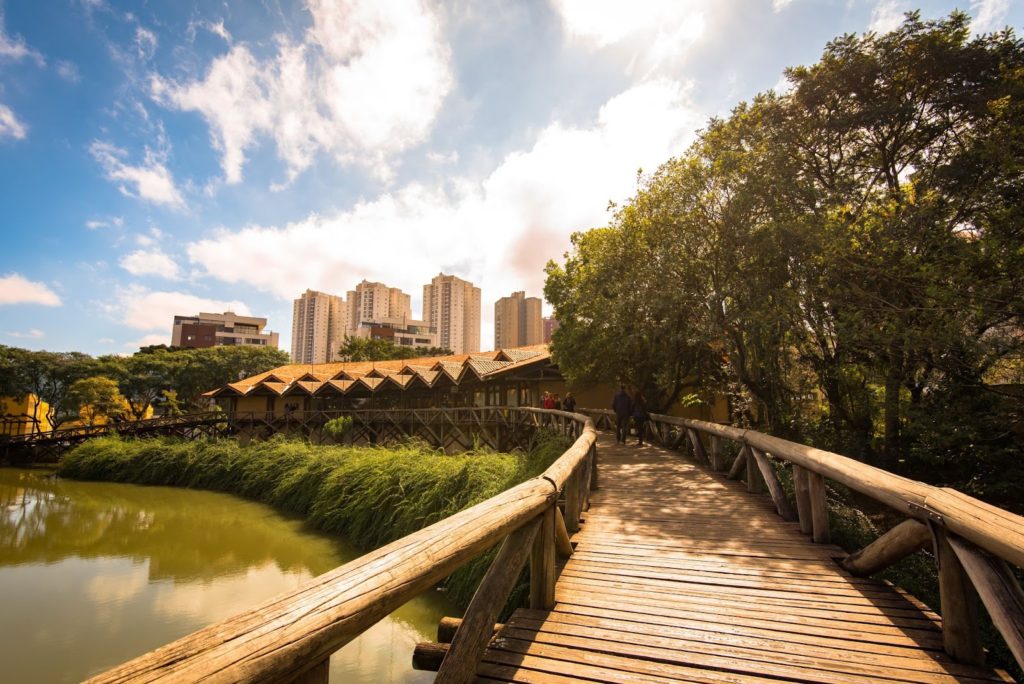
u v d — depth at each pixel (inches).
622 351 631.8
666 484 310.0
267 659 41.0
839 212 408.5
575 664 103.8
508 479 389.7
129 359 1731.1
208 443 935.0
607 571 160.1
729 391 615.2
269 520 582.6
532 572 132.7
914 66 403.2
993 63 379.9
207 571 424.8
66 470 995.3
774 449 223.9
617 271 598.9
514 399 975.6
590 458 273.1
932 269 322.0
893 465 406.0
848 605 132.5
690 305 526.9
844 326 374.6
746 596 139.3
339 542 476.4
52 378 1566.2
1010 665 155.2
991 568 91.4
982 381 343.6
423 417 920.9
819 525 187.2
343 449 706.8
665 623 122.6
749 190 449.1
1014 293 297.4
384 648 271.3
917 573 196.5
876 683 95.8
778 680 98.0
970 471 356.2
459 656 84.7
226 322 3398.1
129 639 305.9
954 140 415.8
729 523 218.1
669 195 528.7
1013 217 311.9
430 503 421.4
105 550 495.2
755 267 465.1
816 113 456.4
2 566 451.2
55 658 283.7
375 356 1956.2
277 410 1243.2
